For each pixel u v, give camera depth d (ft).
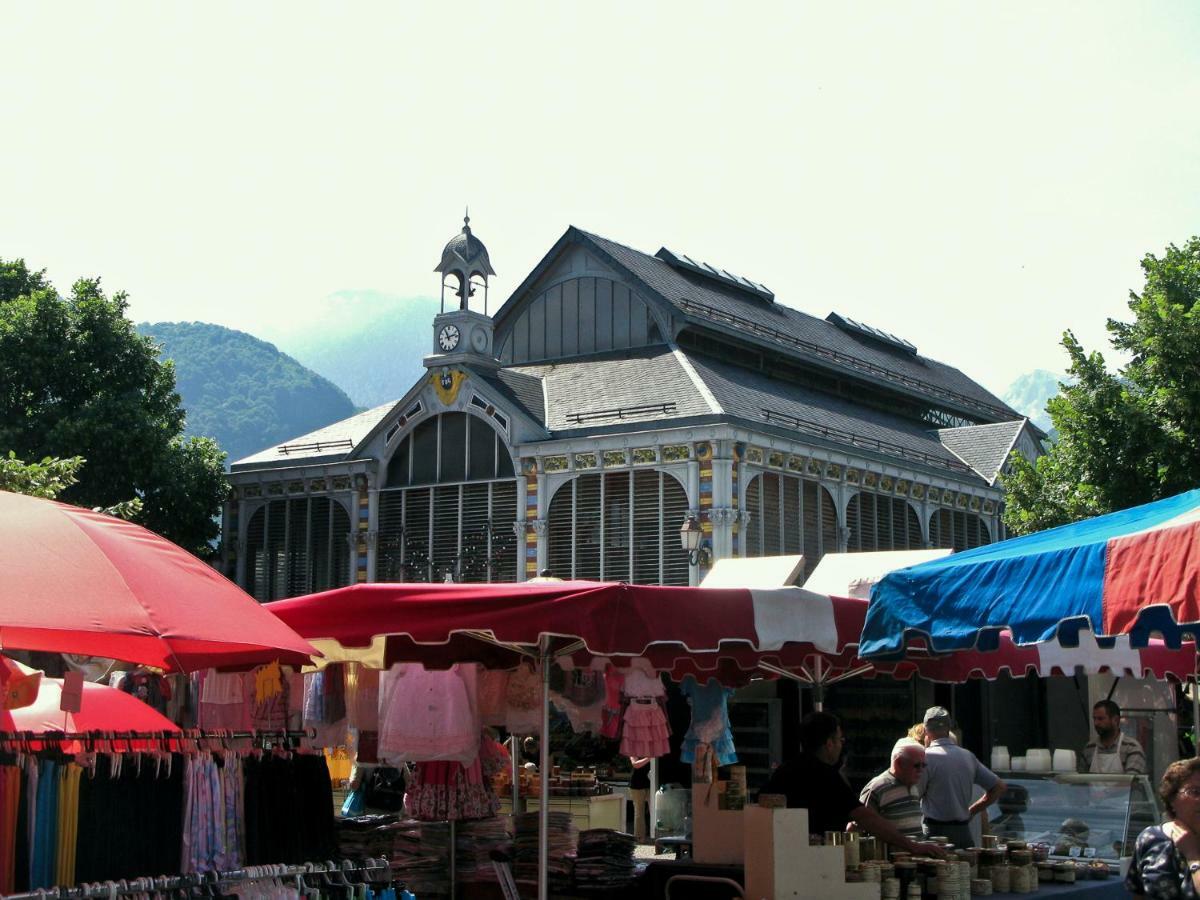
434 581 146.51
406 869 45.47
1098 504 116.67
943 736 44.65
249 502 161.99
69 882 29.66
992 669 55.67
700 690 59.52
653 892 41.29
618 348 158.81
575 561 137.49
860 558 70.49
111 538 29.01
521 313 166.81
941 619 34.55
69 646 33.83
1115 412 115.34
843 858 36.76
